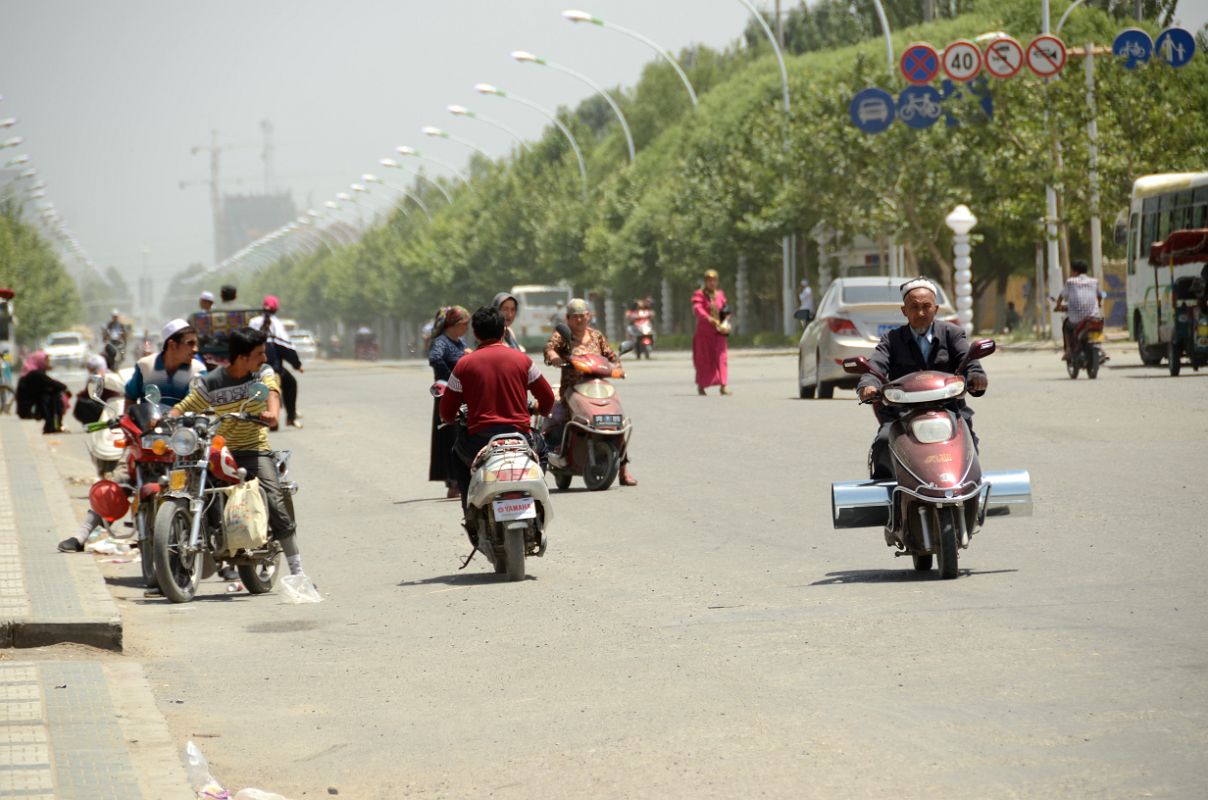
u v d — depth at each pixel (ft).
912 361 63.36
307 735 42.78
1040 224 285.02
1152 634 48.96
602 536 81.35
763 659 48.62
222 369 69.51
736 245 410.52
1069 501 82.69
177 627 60.80
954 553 60.80
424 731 42.52
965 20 405.39
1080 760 35.55
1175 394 144.77
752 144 406.82
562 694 45.80
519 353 71.05
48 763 37.14
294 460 129.29
